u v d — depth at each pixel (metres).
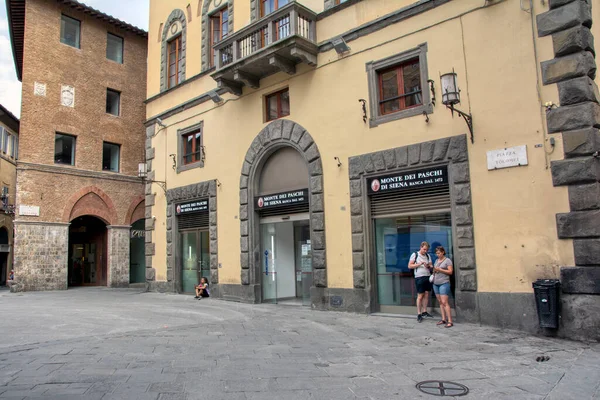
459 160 10.05
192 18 18.25
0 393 5.45
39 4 23.12
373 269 11.65
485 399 5.25
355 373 6.34
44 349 7.87
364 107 11.81
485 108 9.80
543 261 8.84
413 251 11.09
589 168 8.38
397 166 11.09
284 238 14.45
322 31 13.16
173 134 18.56
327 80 12.89
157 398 5.28
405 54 11.23
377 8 11.95
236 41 14.40
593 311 8.10
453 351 7.53
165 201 18.70
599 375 6.07
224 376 6.18
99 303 15.27
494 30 9.80
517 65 9.44
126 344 8.29
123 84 26.50
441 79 9.78
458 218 9.95
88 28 25.09
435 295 10.62
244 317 11.58
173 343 8.38
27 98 22.31
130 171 26.33
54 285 22.47
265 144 14.48
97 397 5.30
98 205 24.88
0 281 30.61
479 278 9.62
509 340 8.26
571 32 8.79
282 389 5.64
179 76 18.69
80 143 24.16
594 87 8.82
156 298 16.67
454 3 10.46
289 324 10.41
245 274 14.82
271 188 14.62
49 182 22.75
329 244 12.41
